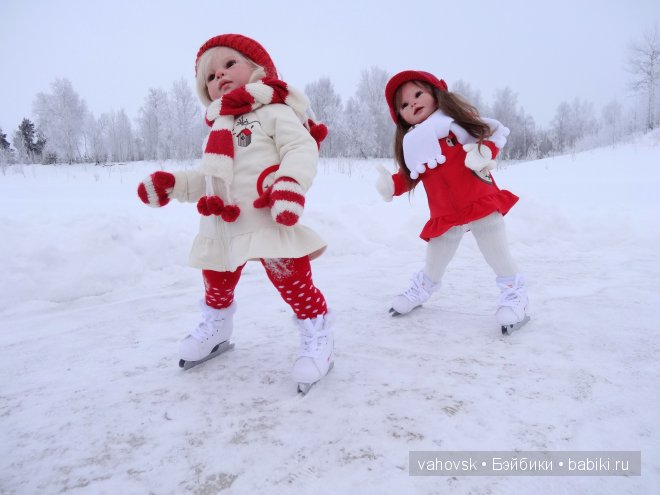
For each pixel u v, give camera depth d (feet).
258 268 14.11
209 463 4.56
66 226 12.61
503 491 4.07
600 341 7.54
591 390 5.86
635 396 5.69
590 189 27.61
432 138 8.53
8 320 9.70
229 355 7.51
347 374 6.57
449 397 5.76
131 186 43.39
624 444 4.70
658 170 42.09
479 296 10.77
